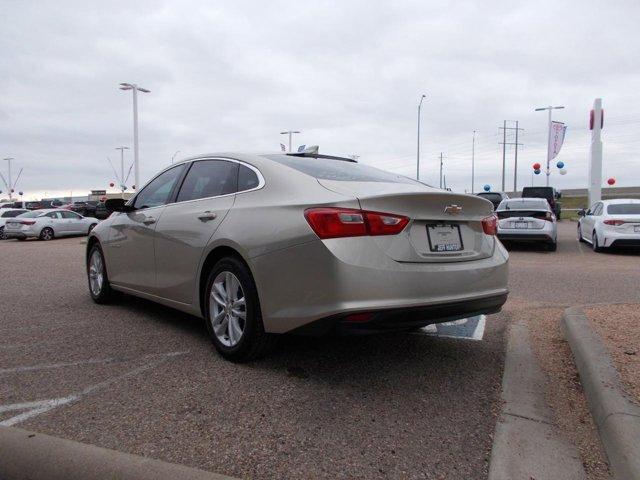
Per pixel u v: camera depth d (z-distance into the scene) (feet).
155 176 17.74
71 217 81.66
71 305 20.21
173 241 15.03
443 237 11.91
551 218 42.60
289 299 11.25
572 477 7.95
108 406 10.46
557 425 9.68
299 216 11.23
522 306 20.15
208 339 15.16
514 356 13.58
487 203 12.89
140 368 12.65
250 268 12.05
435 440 9.15
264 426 9.62
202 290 14.12
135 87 99.35
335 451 8.75
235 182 13.87
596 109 72.28
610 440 8.49
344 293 10.43
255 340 12.43
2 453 8.52
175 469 7.82
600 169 72.79
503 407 10.46
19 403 10.62
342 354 13.75
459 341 15.05
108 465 7.99
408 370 12.60
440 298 11.27
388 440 9.14
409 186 13.32
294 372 12.37
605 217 42.09
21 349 14.20
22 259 41.52
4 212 88.79
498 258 13.06
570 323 14.79
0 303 20.68
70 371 12.46
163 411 10.23
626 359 11.53
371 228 10.78
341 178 12.94
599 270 31.27
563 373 12.31
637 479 7.26
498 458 8.50
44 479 7.98
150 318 17.87
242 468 8.23
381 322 10.53
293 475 8.04
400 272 10.78
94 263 20.58
